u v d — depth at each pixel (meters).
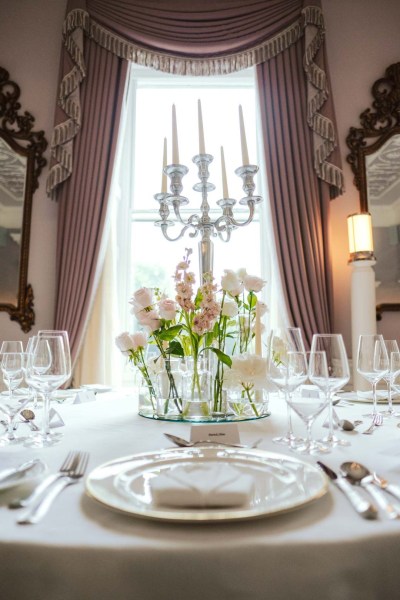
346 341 2.73
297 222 2.65
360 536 0.43
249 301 1.09
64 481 0.57
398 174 2.81
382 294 2.73
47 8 3.04
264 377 0.96
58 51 3.00
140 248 3.07
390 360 1.10
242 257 3.03
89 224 2.63
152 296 1.07
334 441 0.80
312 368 0.78
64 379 0.86
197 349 1.00
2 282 2.72
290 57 2.82
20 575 0.42
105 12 2.79
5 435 0.84
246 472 0.58
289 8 2.81
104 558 0.41
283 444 0.79
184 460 0.62
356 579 0.42
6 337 2.71
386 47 3.00
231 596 0.41
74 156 2.70
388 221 2.78
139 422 0.99
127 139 3.12
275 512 0.44
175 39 2.79
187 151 3.21
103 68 2.79
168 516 0.43
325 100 2.70
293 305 2.58
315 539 0.42
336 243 2.81
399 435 0.86
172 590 0.41
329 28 3.02
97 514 0.48
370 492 0.53
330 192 2.76
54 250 2.79
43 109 2.92
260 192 3.07
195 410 0.99
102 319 2.66
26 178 2.81
